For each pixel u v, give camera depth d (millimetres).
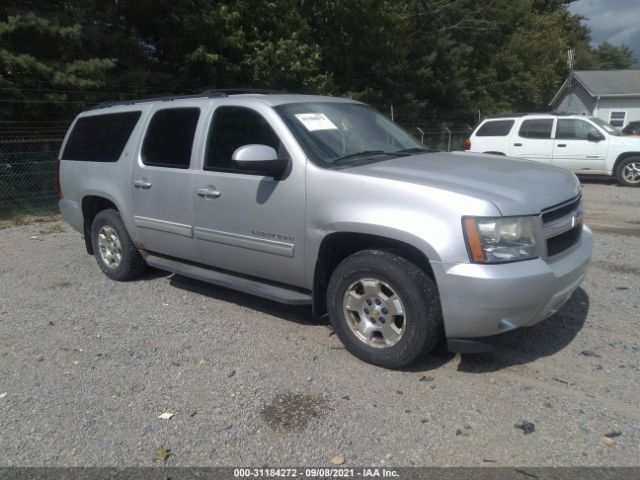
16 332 4895
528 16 35375
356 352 4117
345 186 3988
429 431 3260
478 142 15477
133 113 5793
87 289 6020
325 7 19172
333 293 4160
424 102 24500
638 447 3070
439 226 3588
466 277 3492
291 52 15289
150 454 3145
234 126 4754
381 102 23203
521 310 3574
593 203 11305
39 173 11844
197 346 4492
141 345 4547
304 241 4234
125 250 5984
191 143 5055
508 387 3730
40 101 11359
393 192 3795
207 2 14055
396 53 22125
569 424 3293
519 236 3574
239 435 3283
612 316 4883
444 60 26844
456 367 4016
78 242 8477
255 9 15109
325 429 3311
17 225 10047
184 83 14820
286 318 5027
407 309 3785
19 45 11547
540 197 3797
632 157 13578
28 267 7012
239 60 15055
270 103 4609
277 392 3742
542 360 4098
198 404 3631
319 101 5027
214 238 4895
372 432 3266
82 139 6438
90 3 13195
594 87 32781
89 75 11734
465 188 3711
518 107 35406
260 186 4449
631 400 3535
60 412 3596
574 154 14180
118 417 3514
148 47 14922
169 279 6273
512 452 3055
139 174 5512
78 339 4703
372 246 4125
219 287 5957
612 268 6387
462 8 29047
